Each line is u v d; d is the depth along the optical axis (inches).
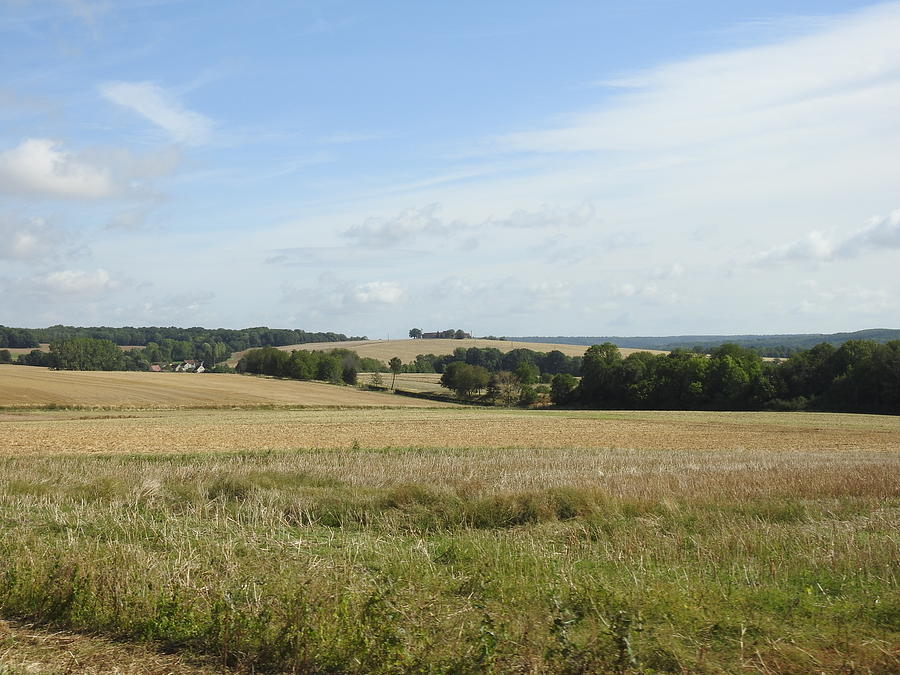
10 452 1325.0
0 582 304.7
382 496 582.2
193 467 875.4
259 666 241.4
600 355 3905.0
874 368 2992.1
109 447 1434.5
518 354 5930.1
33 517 498.6
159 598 280.1
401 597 276.1
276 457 1135.6
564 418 2694.4
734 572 351.9
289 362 4616.1
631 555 386.9
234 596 280.8
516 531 489.7
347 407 3282.5
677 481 690.2
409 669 227.1
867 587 325.1
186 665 240.8
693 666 233.5
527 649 236.7
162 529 446.9
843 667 233.9
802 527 457.4
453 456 1165.7
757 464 1004.6
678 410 3472.0
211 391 3518.7
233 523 479.2
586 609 274.5
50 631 270.4
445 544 430.0
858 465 953.5
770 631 264.4
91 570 301.0
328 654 239.5
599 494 562.9
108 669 235.3
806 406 3223.4
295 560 346.6
